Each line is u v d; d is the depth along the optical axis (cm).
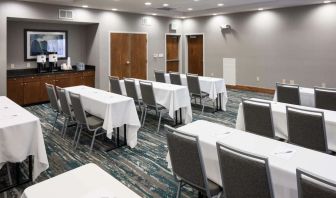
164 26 1009
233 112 638
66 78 773
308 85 785
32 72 736
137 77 942
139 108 557
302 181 146
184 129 270
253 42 888
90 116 427
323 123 272
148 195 286
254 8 820
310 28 762
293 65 808
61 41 816
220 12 902
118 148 419
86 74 824
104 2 718
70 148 417
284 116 327
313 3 733
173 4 796
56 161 370
